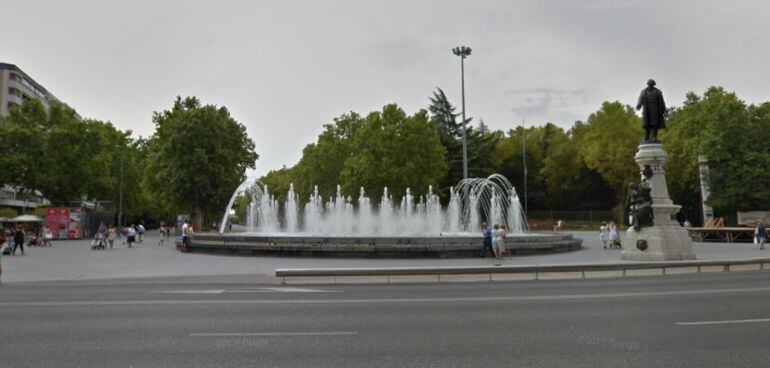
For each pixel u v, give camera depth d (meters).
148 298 12.31
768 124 53.47
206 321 9.19
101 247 36.34
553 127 95.31
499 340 7.64
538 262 22.12
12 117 59.94
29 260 25.80
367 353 6.90
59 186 60.28
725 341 7.49
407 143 54.88
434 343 7.46
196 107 65.56
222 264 22.25
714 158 51.69
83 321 9.20
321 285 15.34
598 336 7.87
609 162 70.62
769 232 39.59
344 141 63.94
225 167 61.91
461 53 44.09
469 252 24.70
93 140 63.53
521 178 86.69
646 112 23.88
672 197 68.06
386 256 24.34
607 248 32.62
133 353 6.91
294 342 7.55
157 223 112.12
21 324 8.94
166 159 60.47
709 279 16.33
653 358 6.57
